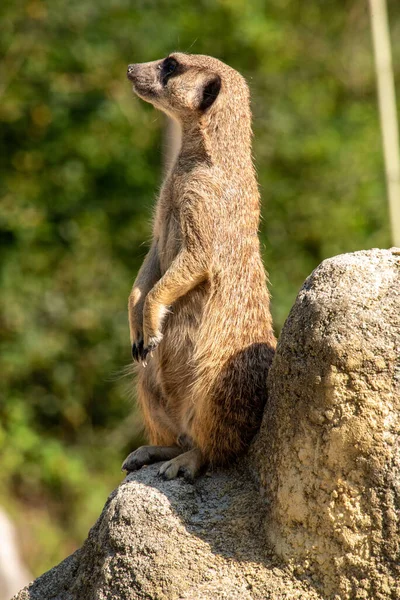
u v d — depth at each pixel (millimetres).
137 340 6676
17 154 16578
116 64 16516
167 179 6773
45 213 16312
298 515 5281
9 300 15875
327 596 5133
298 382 5316
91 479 15664
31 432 15570
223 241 6344
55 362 16156
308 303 5336
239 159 6551
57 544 14281
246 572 5348
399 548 5008
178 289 6305
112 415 16469
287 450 5387
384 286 5234
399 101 17922
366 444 5086
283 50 17562
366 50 18312
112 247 16578
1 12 16109
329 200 16844
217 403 6082
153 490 5750
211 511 5660
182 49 16500
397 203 12484
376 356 5113
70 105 16438
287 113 17062
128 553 5508
